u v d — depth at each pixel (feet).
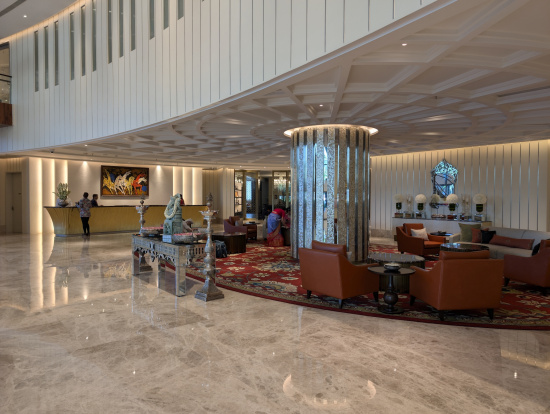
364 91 19.70
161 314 16.21
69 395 9.57
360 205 28.86
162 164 59.26
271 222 38.52
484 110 24.22
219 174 70.28
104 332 14.01
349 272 17.29
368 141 29.60
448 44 13.60
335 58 14.66
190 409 8.97
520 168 37.40
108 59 32.68
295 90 20.13
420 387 10.08
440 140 35.40
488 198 39.45
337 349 12.63
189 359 11.71
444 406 9.14
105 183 56.24
